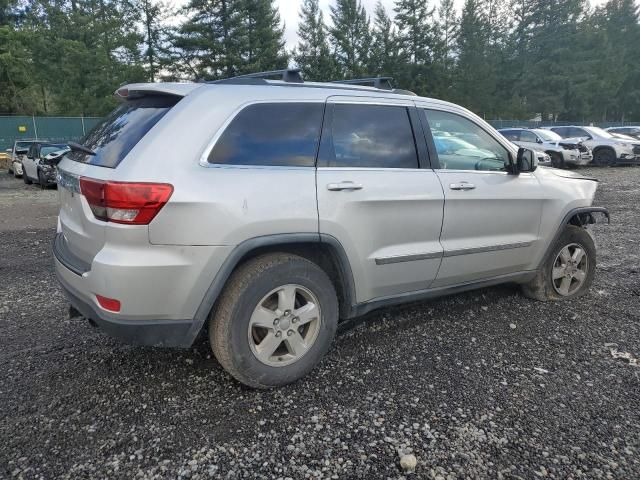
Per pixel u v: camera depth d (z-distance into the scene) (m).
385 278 3.47
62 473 2.38
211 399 3.01
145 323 2.72
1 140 27.69
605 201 11.58
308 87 3.29
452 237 3.77
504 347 3.73
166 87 3.04
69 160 3.33
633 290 5.04
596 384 3.21
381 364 3.46
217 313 2.89
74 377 3.26
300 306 3.17
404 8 49.59
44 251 6.96
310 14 47.56
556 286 4.71
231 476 2.37
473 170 3.92
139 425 2.75
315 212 3.03
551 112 55.28
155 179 2.62
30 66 35.78
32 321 4.21
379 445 2.60
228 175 2.81
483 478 2.36
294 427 2.74
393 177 3.41
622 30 65.19
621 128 28.83
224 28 40.06
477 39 53.34
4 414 2.84
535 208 4.25
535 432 2.71
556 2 54.69
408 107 3.66
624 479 2.36
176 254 2.67
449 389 3.14
